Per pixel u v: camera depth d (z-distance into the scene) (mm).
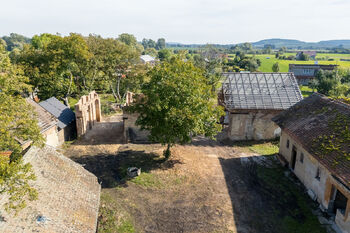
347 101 24359
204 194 20344
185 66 23875
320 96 25109
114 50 45469
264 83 35062
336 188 17297
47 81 40375
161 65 24109
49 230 11703
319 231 16234
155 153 27766
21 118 14977
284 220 17438
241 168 24844
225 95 33938
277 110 31609
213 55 101250
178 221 17281
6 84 18531
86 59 40656
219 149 29609
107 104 48344
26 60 39812
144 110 23906
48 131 27047
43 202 13008
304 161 21328
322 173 18438
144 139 31172
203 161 26172
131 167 23453
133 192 20484
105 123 38500
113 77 49688
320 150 18531
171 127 22188
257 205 19047
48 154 16688
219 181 22312
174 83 22109
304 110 24906
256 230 16531
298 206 18891
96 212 14828
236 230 16500
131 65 48000
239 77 35406
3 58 21516
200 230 16469
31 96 43594
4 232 10414
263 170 24391
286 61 141875
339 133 18875
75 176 16609
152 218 17531
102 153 27750
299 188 21219
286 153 25234
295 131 22641
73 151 28188
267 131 32438
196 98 22266
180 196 20062
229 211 18344
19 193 11320
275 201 19531
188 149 29203
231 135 32406
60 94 45719
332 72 69500
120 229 16422
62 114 32406
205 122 23766
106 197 19703
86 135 33094
